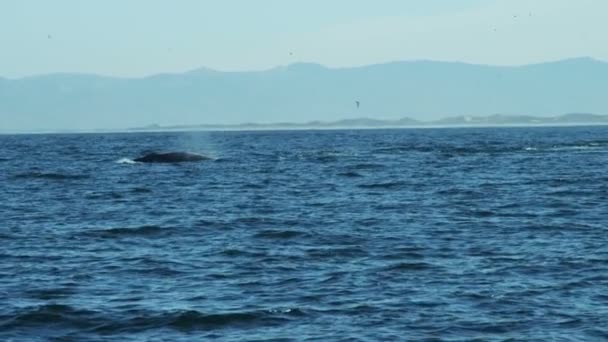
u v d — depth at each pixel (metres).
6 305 124.88
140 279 141.00
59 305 122.88
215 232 188.75
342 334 110.81
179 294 130.75
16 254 162.88
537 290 130.88
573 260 152.38
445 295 128.62
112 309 122.31
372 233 185.25
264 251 163.75
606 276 139.75
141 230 191.50
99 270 147.75
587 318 116.31
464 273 143.00
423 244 170.50
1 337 111.75
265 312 119.88
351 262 152.75
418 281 137.62
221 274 143.88
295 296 128.62
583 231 186.25
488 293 129.38
